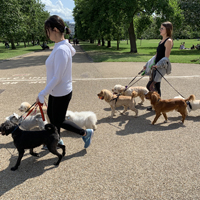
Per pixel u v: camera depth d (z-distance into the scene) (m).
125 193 2.31
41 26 47.72
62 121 3.00
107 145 3.43
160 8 20.38
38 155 3.16
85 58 18.06
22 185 2.50
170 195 2.26
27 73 10.53
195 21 26.17
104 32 23.92
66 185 2.48
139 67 11.83
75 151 3.29
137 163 2.88
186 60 14.58
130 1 19.95
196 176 2.57
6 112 4.97
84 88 7.29
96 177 2.61
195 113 4.81
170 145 3.37
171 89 6.85
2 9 25.83
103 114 4.95
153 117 4.73
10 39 36.38
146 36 63.09
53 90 2.74
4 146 3.49
